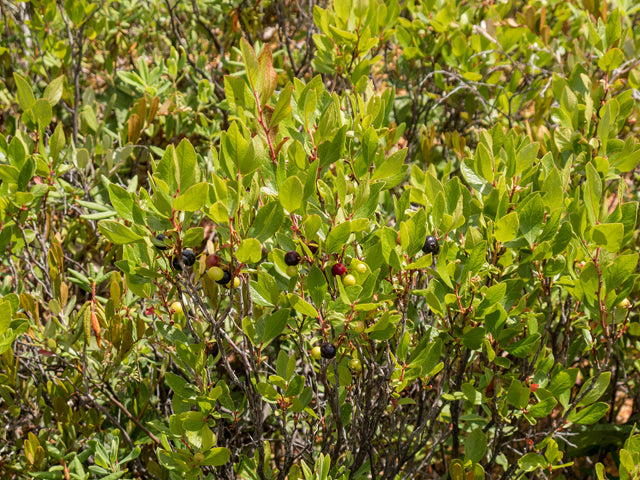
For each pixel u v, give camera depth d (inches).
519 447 117.5
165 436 84.9
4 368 112.0
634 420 127.5
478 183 90.3
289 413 105.4
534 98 157.2
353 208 76.6
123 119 187.3
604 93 116.3
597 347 108.7
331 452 101.8
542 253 80.7
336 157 80.8
